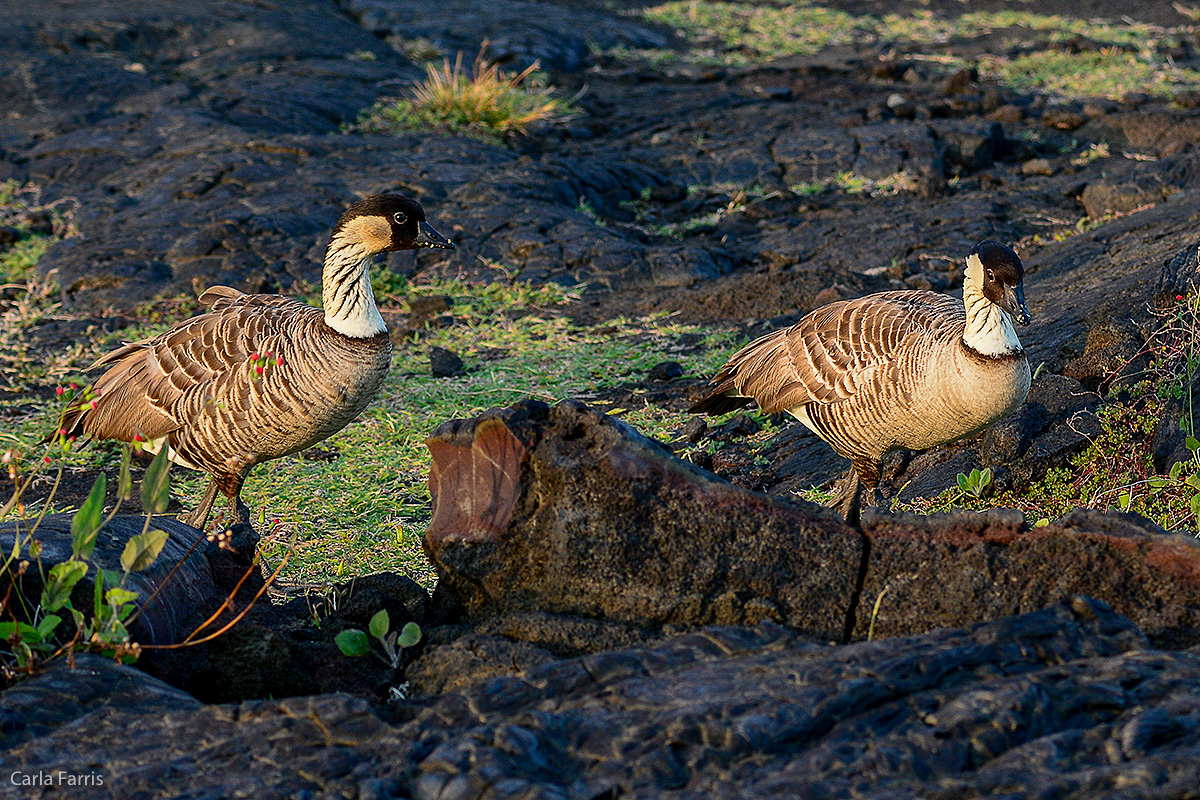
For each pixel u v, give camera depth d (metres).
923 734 6.42
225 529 11.29
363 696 8.93
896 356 13.20
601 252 27.33
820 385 14.11
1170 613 8.35
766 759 6.41
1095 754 6.22
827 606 8.85
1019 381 12.41
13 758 6.80
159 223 28.19
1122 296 17.95
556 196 31.38
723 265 27.42
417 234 13.24
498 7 51.38
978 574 8.74
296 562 14.13
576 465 9.12
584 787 6.18
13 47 39.94
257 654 8.96
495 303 25.38
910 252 27.30
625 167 34.25
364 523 15.36
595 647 8.66
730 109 40.69
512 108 37.34
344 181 30.66
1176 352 15.55
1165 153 34.09
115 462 18.06
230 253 26.77
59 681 7.76
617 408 19.86
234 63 40.78
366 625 9.87
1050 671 6.95
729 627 8.06
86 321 24.25
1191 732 6.30
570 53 47.44
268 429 13.15
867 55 47.50
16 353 22.62
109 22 42.62
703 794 6.06
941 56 47.59
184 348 13.42
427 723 7.10
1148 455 14.57
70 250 27.22
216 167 31.02
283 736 6.89
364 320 13.21
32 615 8.87
